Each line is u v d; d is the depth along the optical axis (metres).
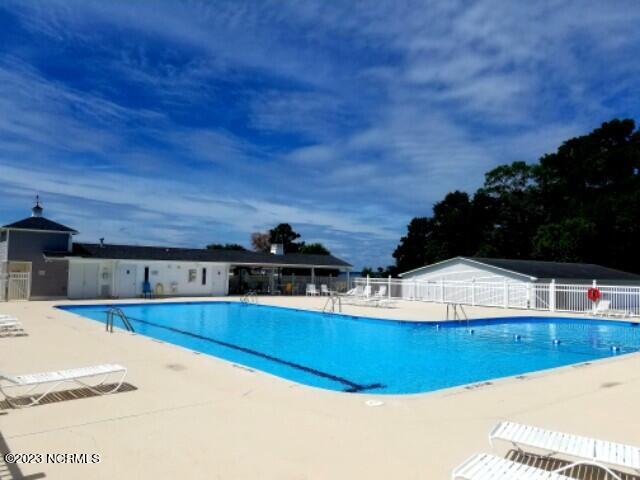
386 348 14.45
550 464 4.44
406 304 27.70
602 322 19.95
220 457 4.53
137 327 18.88
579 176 52.97
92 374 6.78
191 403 6.39
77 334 13.12
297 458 4.53
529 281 26.28
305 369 11.32
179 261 31.89
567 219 47.53
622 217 42.88
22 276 26.41
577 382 7.88
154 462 4.39
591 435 5.25
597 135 53.06
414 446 4.86
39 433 5.16
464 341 15.87
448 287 29.91
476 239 57.38
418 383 10.02
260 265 35.72
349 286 40.34
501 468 3.62
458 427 5.48
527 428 4.65
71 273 28.05
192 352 10.35
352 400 6.64
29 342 11.67
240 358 12.68
